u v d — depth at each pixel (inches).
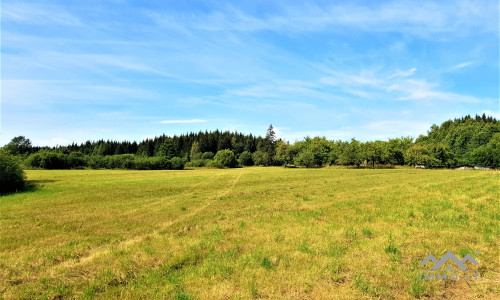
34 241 459.5
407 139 4763.8
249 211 693.3
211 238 452.1
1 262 358.6
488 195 725.9
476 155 3624.5
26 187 1239.5
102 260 356.5
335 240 418.0
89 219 631.8
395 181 1425.9
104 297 262.7
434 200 706.8
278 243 414.6
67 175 2177.7
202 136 6948.8
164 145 5452.8
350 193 989.2
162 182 1547.7
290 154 4621.1
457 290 269.1
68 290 279.0
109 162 3814.0
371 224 510.9
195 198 951.0
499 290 263.4
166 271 320.5
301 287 276.8
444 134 5177.2
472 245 377.1
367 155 3609.7
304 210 677.9
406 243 394.3
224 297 260.8
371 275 300.2
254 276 302.8
